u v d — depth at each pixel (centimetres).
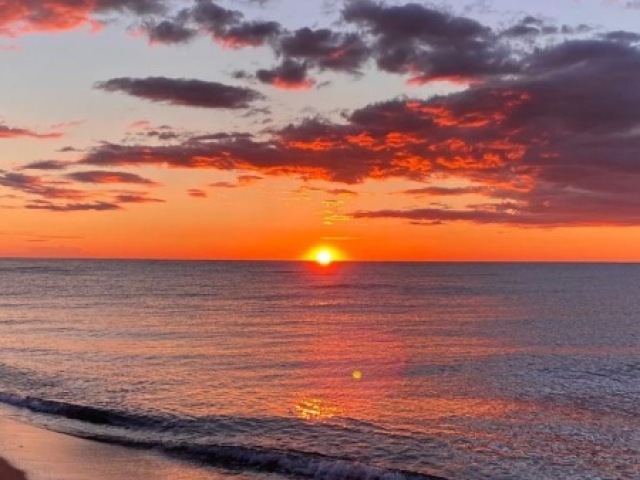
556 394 2919
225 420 2309
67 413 2344
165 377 3158
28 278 16950
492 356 4041
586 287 12950
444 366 3662
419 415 2475
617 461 1938
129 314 6750
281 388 2959
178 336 4884
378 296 10194
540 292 11112
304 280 17125
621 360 3906
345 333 5203
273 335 5025
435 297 9919
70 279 16562
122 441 1984
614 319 6309
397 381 3197
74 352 3988
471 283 15125
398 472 1734
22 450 1848
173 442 1980
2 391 2750
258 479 1675
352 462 1800
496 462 1908
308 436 2133
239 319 6300
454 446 2062
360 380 3209
